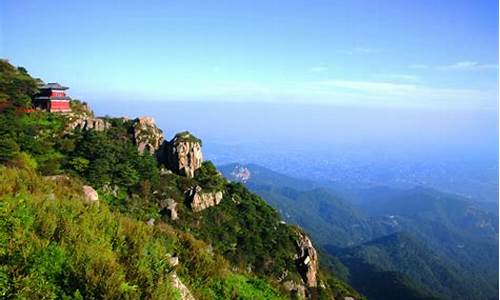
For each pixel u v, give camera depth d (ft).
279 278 170.91
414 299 509.76
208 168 217.77
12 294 38.73
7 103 212.84
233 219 197.57
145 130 220.43
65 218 53.62
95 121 215.92
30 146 175.11
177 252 66.33
